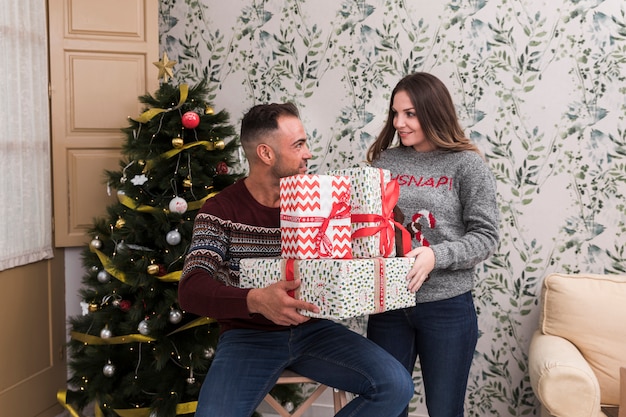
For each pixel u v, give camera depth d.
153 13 3.03
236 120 3.17
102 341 2.59
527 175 2.77
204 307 1.59
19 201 2.73
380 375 1.61
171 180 2.56
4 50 2.62
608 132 2.67
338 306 1.44
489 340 2.83
